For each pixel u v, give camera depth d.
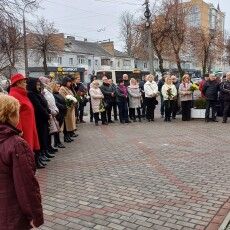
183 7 37.12
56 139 10.11
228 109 14.21
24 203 3.00
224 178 6.91
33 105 8.23
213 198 5.85
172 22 35.03
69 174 7.47
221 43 47.06
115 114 15.59
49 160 8.66
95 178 7.13
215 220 5.00
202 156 8.72
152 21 34.53
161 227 4.85
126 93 14.77
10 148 3.02
